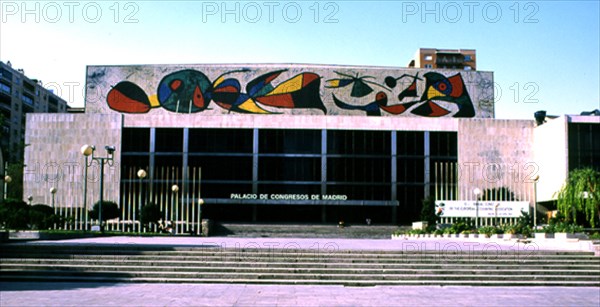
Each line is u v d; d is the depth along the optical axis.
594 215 41.09
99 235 33.69
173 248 20.50
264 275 18.03
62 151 69.06
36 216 34.62
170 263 18.91
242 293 15.67
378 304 14.14
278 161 69.81
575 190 41.62
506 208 59.41
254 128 70.00
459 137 69.81
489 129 69.88
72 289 15.97
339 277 18.19
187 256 19.61
